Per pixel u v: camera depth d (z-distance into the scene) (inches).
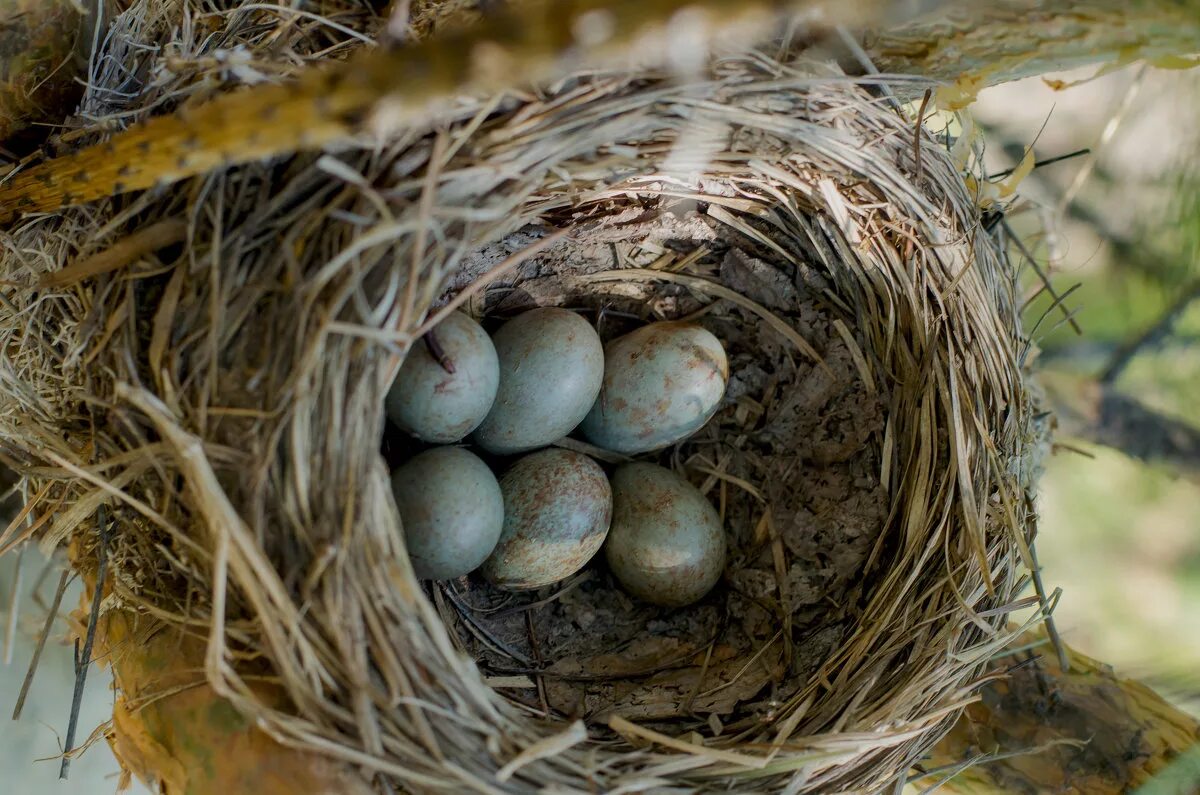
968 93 13.9
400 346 13.0
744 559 15.2
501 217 13.5
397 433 14.7
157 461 12.9
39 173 13.4
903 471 14.7
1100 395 18.2
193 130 12.4
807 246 14.8
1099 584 18.0
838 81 13.5
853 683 14.0
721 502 15.4
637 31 11.7
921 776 15.1
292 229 13.0
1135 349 18.1
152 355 13.0
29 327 13.6
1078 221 18.0
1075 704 15.6
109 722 14.2
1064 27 13.0
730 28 12.1
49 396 13.7
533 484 14.5
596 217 14.6
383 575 12.8
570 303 15.3
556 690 14.6
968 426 14.3
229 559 12.6
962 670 13.8
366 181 12.7
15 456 14.0
